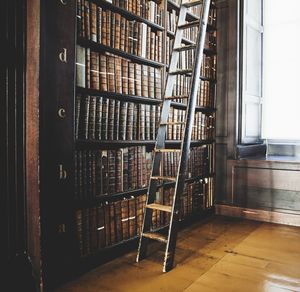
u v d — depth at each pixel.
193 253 3.13
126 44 3.00
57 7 2.25
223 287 2.44
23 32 2.29
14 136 2.31
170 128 3.58
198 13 4.07
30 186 2.28
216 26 4.66
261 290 2.40
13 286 2.29
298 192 4.11
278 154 5.12
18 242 2.35
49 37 2.21
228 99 4.57
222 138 4.64
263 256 3.07
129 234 3.08
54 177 2.29
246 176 4.49
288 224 4.16
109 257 2.89
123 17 3.04
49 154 2.26
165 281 2.53
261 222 4.29
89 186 2.64
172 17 3.60
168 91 3.17
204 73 4.38
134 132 3.10
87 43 2.58
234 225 4.12
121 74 2.94
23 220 2.38
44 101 2.20
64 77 2.32
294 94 4.95
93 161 2.67
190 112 2.90
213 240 3.53
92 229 2.69
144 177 3.22
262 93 5.18
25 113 2.32
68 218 2.40
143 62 3.24
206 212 4.47
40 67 2.16
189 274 2.66
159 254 3.07
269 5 5.11
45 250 2.24
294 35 4.92
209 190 4.53
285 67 5.02
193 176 4.10
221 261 2.94
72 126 2.40
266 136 5.18
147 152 3.32
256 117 5.06
